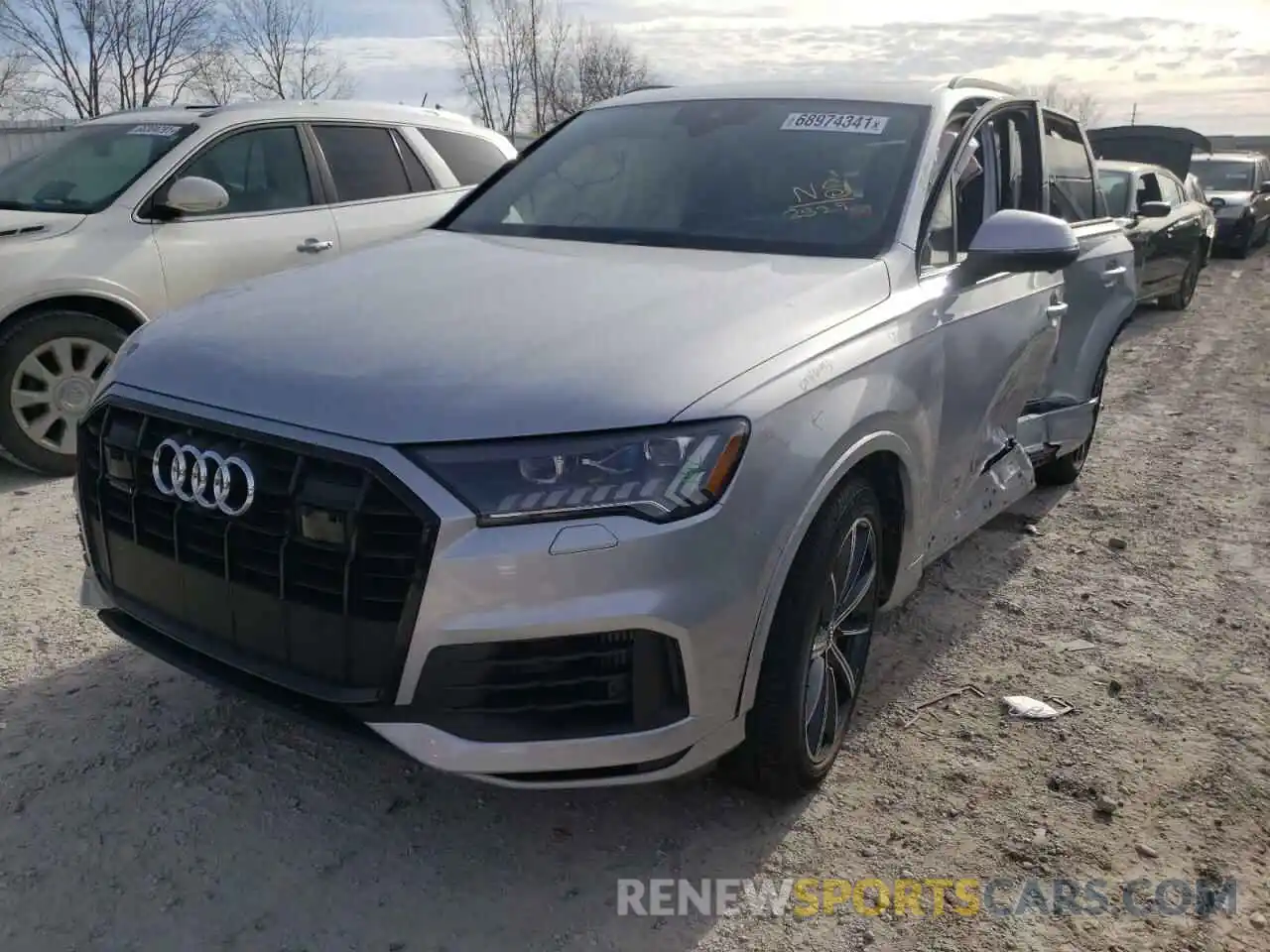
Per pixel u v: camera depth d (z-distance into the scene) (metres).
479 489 2.22
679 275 2.99
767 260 3.16
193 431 2.50
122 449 2.66
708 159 3.76
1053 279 4.29
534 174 4.05
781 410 2.49
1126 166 11.94
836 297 2.90
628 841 2.78
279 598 2.39
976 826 2.88
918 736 3.30
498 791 2.96
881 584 3.26
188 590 2.57
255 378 2.48
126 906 2.48
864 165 3.55
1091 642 3.98
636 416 2.29
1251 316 12.68
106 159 6.05
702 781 3.01
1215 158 20.98
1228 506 5.60
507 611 2.22
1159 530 5.20
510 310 2.68
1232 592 4.48
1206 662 3.85
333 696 2.34
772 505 2.45
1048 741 3.30
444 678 2.27
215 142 6.07
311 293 2.94
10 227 5.37
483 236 3.66
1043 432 4.88
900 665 3.74
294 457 2.34
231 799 2.88
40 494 5.24
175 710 3.28
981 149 4.04
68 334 5.42
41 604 3.96
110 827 2.74
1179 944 2.50
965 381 3.44
